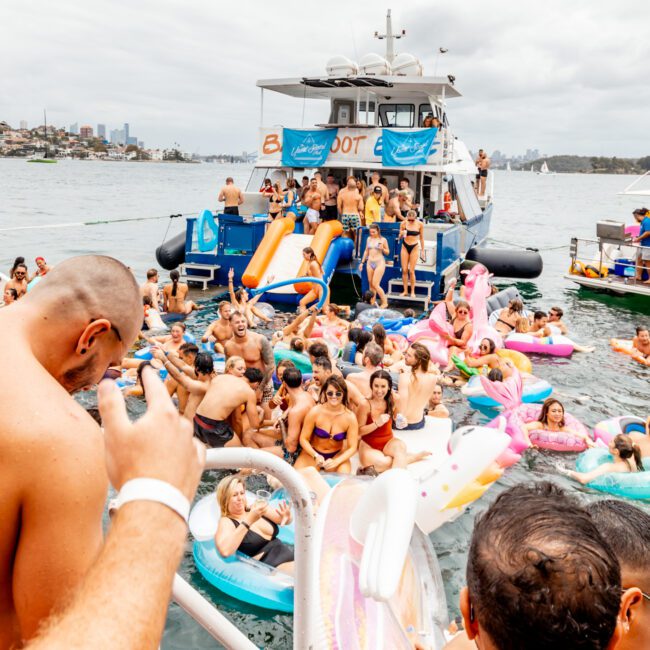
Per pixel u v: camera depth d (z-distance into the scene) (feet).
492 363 35.55
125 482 2.93
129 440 3.00
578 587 3.53
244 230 56.75
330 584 7.16
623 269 65.57
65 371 4.53
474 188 81.71
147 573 2.68
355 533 7.47
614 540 5.63
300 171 66.85
